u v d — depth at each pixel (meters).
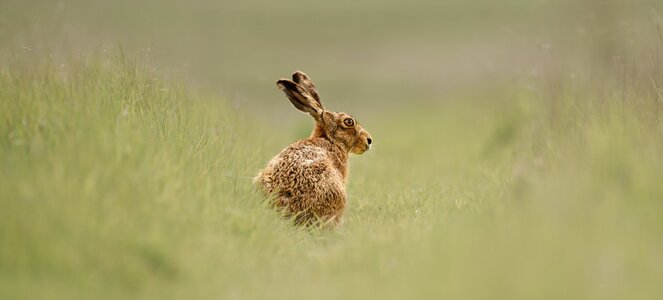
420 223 29.98
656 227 24.05
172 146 29.75
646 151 28.02
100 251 22.69
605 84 39.69
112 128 27.91
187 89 39.91
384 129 76.81
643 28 47.09
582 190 25.28
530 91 52.66
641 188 25.92
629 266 21.58
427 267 22.98
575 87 42.66
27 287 20.89
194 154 30.89
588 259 21.33
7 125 27.69
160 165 27.41
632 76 35.16
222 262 24.70
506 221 24.47
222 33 144.50
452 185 40.50
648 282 20.78
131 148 26.91
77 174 24.55
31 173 24.55
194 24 149.00
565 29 54.12
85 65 34.78
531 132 44.91
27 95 29.17
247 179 32.94
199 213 26.55
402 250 25.67
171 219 25.11
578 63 46.38
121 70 33.62
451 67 113.69
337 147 35.78
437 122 74.81
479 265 21.81
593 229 22.92
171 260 23.36
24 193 23.33
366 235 28.86
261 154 42.81
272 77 111.75
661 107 32.09
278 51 133.88
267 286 23.48
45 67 32.88
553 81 45.34
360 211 35.16
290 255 27.41
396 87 109.00
